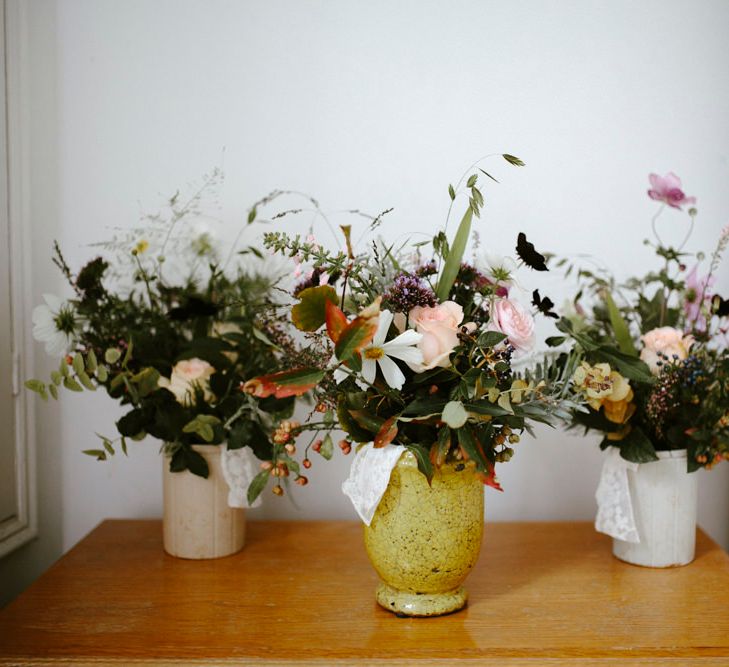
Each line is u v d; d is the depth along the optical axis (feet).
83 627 2.96
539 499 4.61
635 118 4.57
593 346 3.24
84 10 4.53
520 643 2.83
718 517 4.63
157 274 4.48
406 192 4.56
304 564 3.69
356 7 4.54
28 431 4.36
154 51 4.55
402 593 3.12
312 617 3.07
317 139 4.56
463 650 2.77
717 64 4.56
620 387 3.32
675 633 2.92
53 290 4.56
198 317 3.74
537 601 3.24
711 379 3.49
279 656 2.72
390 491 3.01
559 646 2.81
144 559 3.76
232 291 4.00
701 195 4.57
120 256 4.52
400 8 4.54
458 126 4.55
